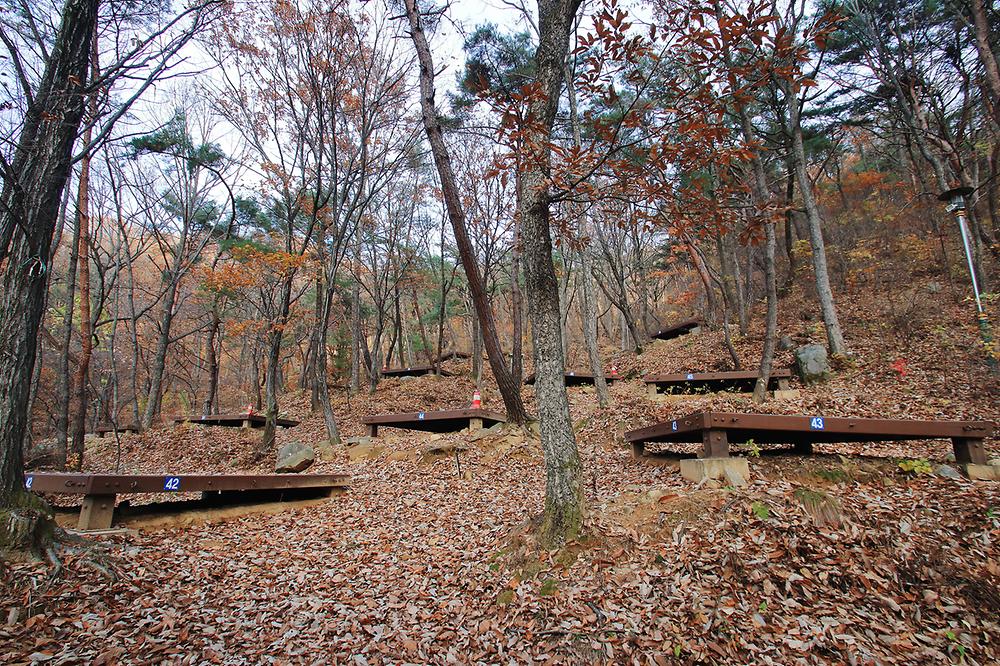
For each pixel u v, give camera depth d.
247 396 28.02
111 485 5.04
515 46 10.81
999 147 11.01
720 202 4.20
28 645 3.17
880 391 8.96
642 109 3.52
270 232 14.90
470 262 8.95
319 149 12.48
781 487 4.62
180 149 16.62
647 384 12.09
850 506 4.32
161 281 22.19
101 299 16.03
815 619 3.26
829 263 17.89
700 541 4.05
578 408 12.66
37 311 4.48
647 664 3.05
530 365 23.39
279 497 7.20
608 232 20.53
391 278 25.69
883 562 3.66
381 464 9.38
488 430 9.69
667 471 6.05
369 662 3.37
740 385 11.65
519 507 6.17
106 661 3.13
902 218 17.42
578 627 3.44
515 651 3.37
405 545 5.51
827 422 4.94
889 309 12.87
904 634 3.11
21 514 4.04
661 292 28.62
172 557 4.75
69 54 4.61
